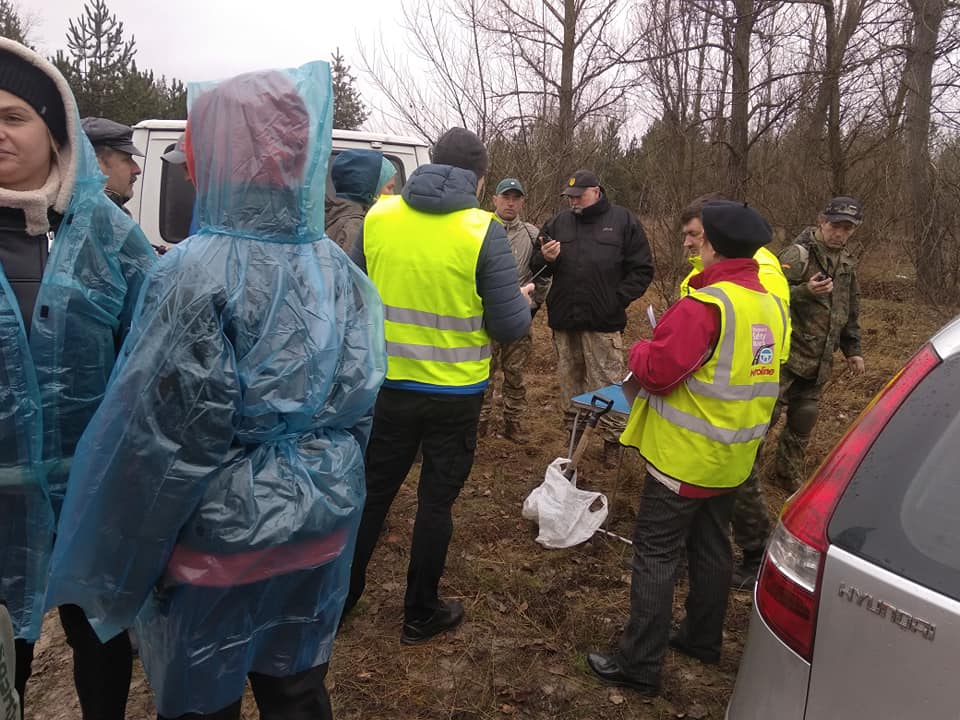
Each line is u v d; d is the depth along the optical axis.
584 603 3.15
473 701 2.55
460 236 2.46
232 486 1.41
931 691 1.22
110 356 1.75
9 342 1.54
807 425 4.21
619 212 4.50
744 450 2.42
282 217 1.49
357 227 3.17
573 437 3.95
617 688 2.64
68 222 1.65
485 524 3.84
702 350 2.29
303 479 1.49
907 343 8.27
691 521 2.56
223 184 1.46
